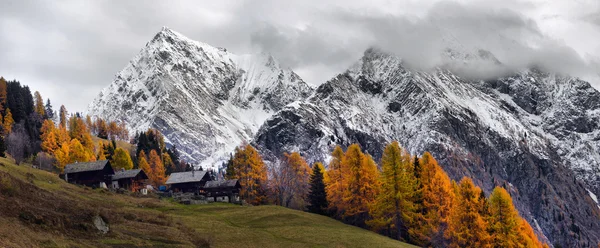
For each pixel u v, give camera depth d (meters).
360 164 117.06
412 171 114.06
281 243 89.00
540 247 117.81
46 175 123.25
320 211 126.19
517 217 102.25
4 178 72.81
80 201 91.38
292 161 151.75
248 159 151.88
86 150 191.50
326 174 137.25
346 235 97.94
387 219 111.38
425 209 111.94
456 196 109.19
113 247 64.38
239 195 151.12
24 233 57.78
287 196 149.38
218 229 92.25
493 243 100.12
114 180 148.00
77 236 64.44
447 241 105.19
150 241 72.25
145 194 133.88
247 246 84.31
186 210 110.56
